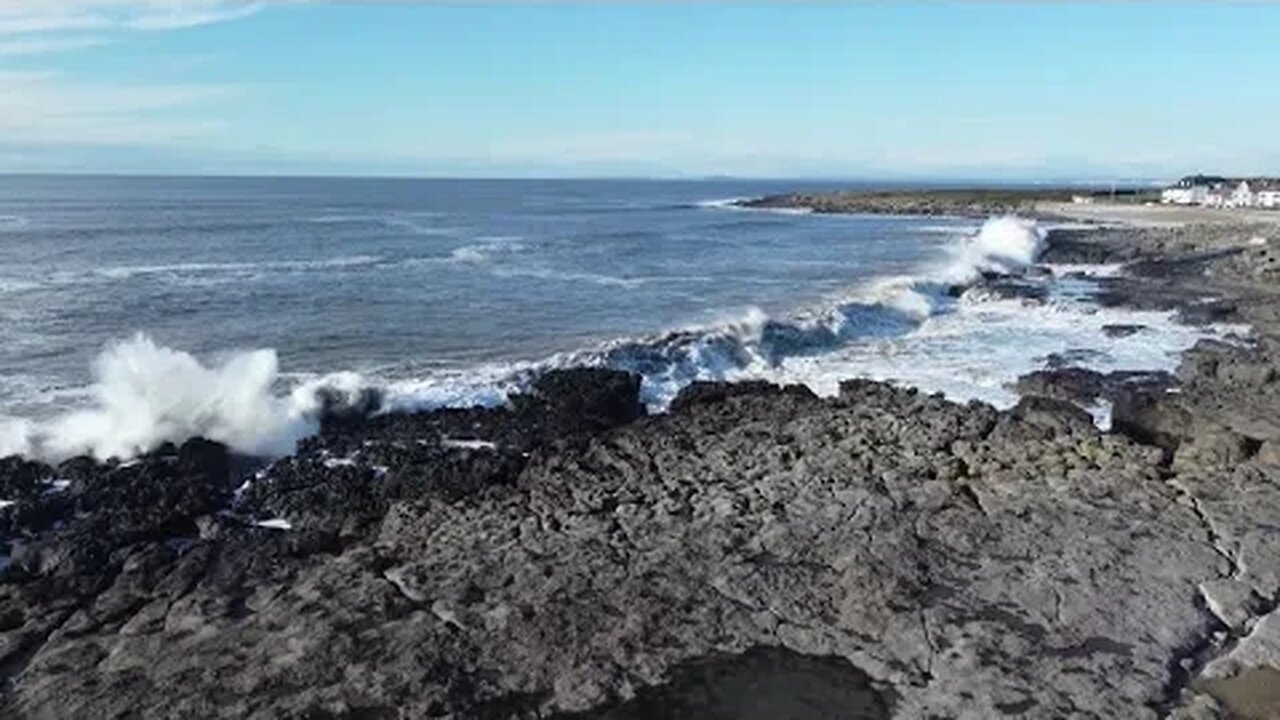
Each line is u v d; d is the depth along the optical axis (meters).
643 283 52.56
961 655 14.44
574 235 87.69
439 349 33.44
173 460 21.02
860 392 26.44
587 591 15.94
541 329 37.66
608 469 20.97
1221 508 18.89
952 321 42.00
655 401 28.19
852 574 16.38
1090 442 21.78
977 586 16.27
